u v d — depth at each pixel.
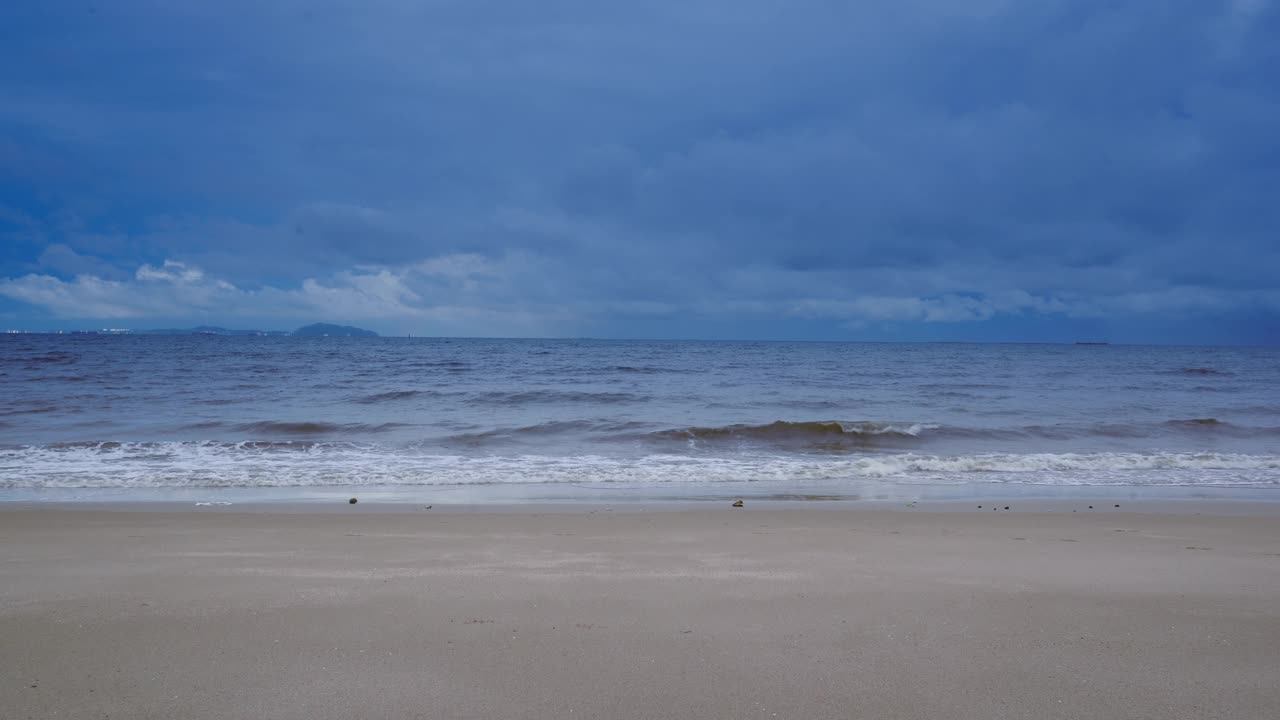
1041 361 75.12
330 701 3.68
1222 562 6.88
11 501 11.09
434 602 5.32
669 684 3.91
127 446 17.20
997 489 13.19
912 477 14.58
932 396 33.84
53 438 18.72
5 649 4.35
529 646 4.45
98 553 6.94
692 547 7.41
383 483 13.18
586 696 3.76
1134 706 3.69
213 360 56.28
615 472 14.60
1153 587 5.88
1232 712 3.63
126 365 48.88
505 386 36.69
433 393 31.84
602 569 6.37
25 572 6.12
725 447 19.08
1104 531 8.78
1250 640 4.66
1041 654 4.39
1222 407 29.56
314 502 11.14
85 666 4.11
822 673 4.07
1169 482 14.18
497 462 15.80
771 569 6.41
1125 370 58.06
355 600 5.35
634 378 43.53
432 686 3.87
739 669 4.12
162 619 4.90
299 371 45.97
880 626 4.86
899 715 3.57
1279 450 19.11
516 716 3.53
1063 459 16.50
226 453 16.59
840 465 15.45
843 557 6.95
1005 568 6.53
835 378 45.34
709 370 52.28
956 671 4.12
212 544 7.43
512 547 7.34
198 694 3.75
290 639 4.54
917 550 7.34
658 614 5.08
